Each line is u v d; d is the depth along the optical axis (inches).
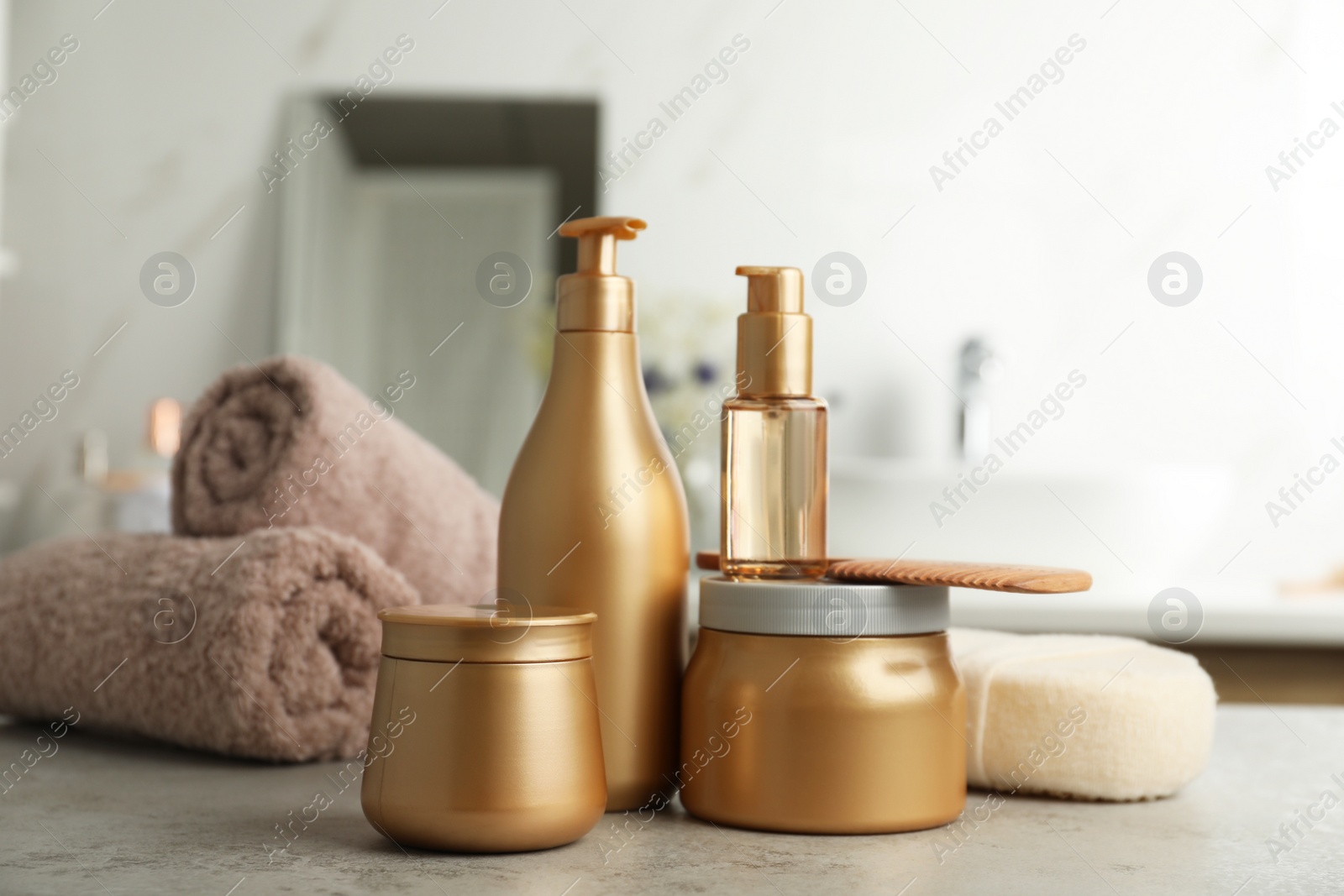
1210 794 16.1
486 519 22.3
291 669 17.3
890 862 11.7
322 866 11.4
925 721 13.0
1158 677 15.4
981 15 57.5
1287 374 56.2
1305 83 56.7
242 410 20.4
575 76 57.3
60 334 58.3
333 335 55.9
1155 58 57.1
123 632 18.4
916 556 40.6
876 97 57.6
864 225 57.3
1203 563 55.8
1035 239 57.1
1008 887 10.9
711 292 57.0
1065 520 39.3
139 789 15.8
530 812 11.6
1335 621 35.9
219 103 58.4
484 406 54.2
